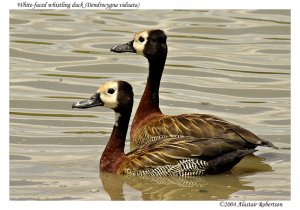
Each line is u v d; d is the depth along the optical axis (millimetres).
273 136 18109
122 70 22578
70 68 22594
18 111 19625
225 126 17062
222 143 16031
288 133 18297
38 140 17828
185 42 24656
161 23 25953
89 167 16453
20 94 20672
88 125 18812
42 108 19828
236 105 20141
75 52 23703
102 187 15469
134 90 21000
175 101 20344
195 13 26891
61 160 16719
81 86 21297
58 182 15609
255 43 24594
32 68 22500
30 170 16156
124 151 17703
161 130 17625
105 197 15000
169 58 23406
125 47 18859
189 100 20438
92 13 27094
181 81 21797
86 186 15492
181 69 22625
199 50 24078
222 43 24609
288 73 22422
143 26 25688
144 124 18359
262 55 23719
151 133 17766
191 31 25422
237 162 16062
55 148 17391
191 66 22844
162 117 18219
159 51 18609
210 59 23391
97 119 19219
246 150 16078
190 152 15930
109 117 19375
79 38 24797
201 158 15914
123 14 26906
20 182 15586
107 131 18453
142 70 22594
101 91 16344
